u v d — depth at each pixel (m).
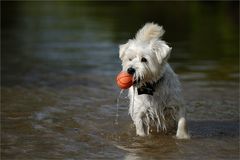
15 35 30.56
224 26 35.44
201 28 34.25
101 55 21.88
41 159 8.57
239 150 9.04
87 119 11.29
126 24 35.84
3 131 10.36
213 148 9.19
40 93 14.06
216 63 19.59
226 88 14.67
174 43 26.42
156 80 9.97
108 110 12.10
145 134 10.18
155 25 10.34
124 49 10.08
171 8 53.06
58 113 11.82
